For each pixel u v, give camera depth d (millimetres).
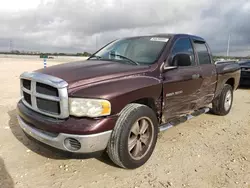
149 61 3566
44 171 2984
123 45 4195
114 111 2736
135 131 2986
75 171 3010
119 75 3006
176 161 3334
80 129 2535
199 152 3641
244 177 2961
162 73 3475
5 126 4508
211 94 4977
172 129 4641
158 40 3949
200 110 4828
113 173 2986
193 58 4340
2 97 7176
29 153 3439
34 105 2945
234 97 8562
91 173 2975
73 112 2627
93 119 2619
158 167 3158
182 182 2826
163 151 3631
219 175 2998
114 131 2775
